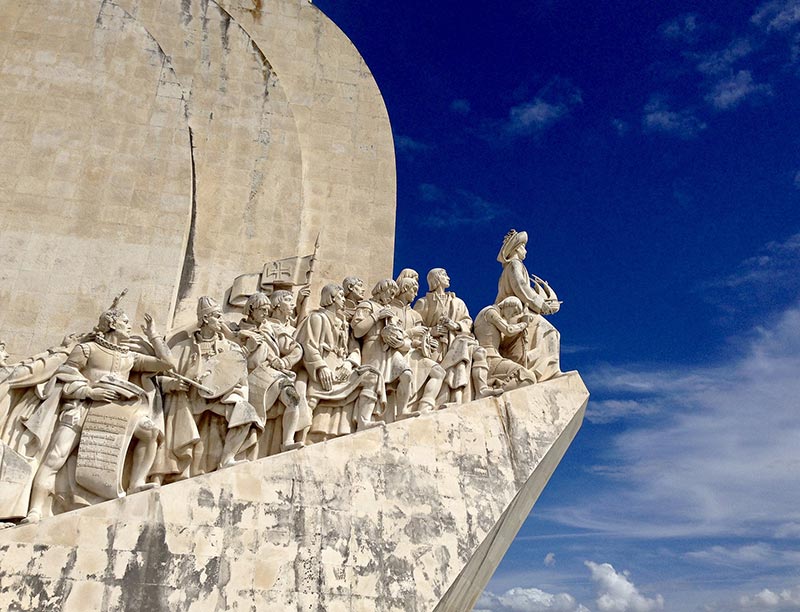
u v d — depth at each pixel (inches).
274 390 369.4
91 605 291.1
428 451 369.1
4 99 468.8
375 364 402.3
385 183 549.3
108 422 333.4
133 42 499.8
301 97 570.3
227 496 325.4
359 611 318.7
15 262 421.4
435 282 460.8
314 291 497.7
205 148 508.7
